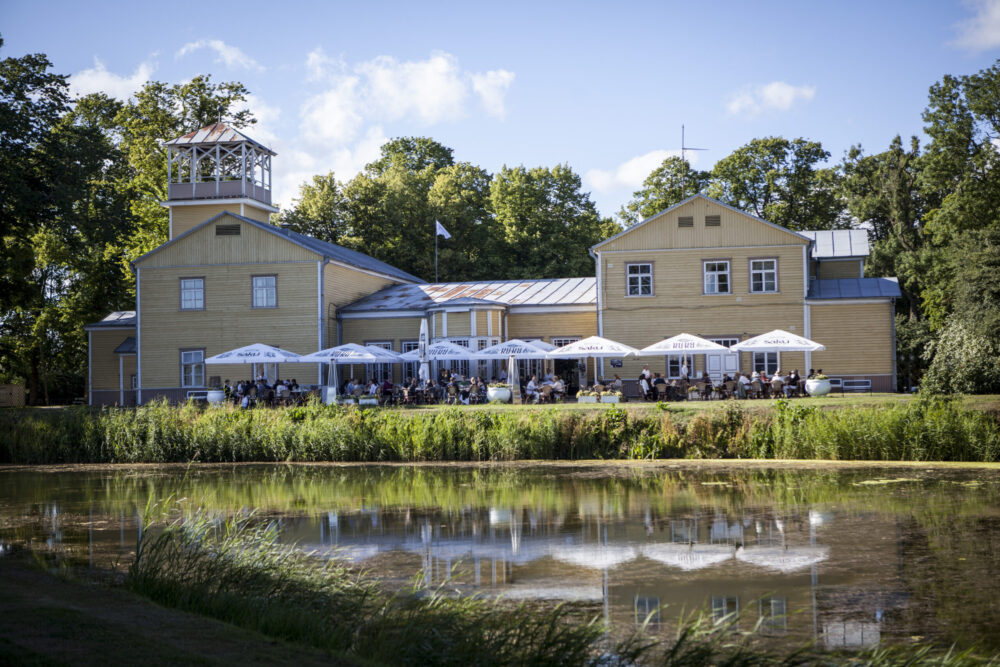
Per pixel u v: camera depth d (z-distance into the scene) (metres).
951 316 43.50
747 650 8.79
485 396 38.25
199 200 49.31
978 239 42.03
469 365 42.09
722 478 22.36
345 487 22.69
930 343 42.91
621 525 16.69
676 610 11.04
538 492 20.98
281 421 30.23
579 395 34.50
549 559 13.97
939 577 12.36
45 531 17.11
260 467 27.84
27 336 53.84
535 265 63.94
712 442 26.33
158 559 10.98
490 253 65.38
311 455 29.33
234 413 31.06
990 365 38.97
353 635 8.81
